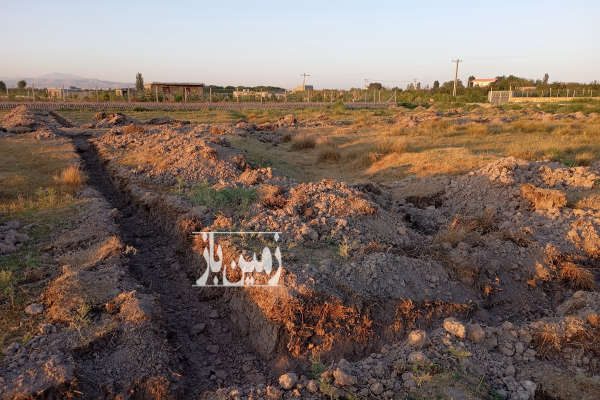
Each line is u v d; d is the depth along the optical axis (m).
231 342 5.34
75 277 5.69
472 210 9.89
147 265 7.17
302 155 18.55
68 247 7.03
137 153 14.52
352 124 30.14
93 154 16.27
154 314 5.11
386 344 4.98
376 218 7.71
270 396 4.02
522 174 10.88
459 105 56.53
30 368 4.00
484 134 20.41
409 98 78.06
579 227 7.91
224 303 5.95
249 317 5.39
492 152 15.42
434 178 12.03
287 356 4.85
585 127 21.39
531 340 4.87
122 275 5.98
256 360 4.97
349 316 5.11
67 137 19.89
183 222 7.66
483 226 8.50
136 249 7.39
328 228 7.18
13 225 7.73
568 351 4.70
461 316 5.67
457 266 6.38
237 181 9.98
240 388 4.24
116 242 6.99
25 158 14.29
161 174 11.38
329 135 23.81
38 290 5.59
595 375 4.44
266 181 10.01
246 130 23.97
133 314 4.91
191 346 5.20
